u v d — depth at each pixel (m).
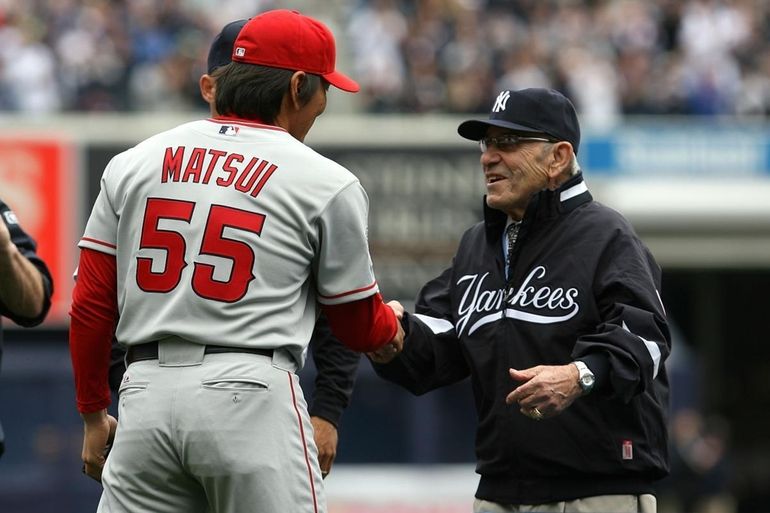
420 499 49.94
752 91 65.25
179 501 14.75
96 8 60.69
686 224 62.19
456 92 60.19
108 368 15.91
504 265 17.19
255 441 14.28
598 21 65.06
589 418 16.38
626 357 15.41
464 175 54.50
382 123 54.66
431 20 62.34
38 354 49.75
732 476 73.06
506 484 16.88
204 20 61.75
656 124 61.75
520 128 16.86
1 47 59.03
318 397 17.92
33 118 54.78
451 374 17.75
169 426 14.34
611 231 16.66
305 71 15.27
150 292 14.55
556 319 16.53
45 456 49.31
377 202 54.09
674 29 65.81
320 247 14.86
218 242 14.48
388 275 53.75
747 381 76.62
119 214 14.89
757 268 66.12
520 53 62.31
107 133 53.34
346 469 50.19
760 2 67.38
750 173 62.44
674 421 54.66
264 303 14.52
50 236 51.97
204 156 14.82
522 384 16.52
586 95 62.44
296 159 14.86
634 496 16.59
